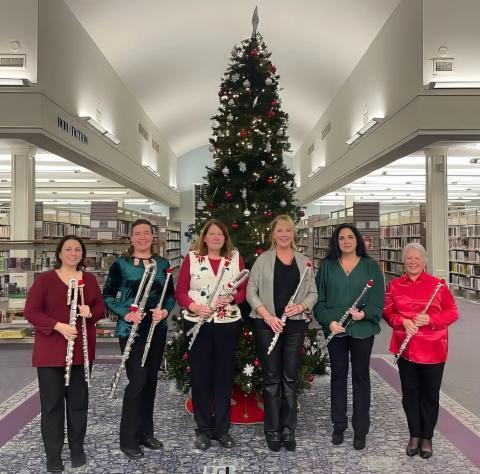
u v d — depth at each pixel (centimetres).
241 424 353
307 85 1480
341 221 1172
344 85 1342
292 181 411
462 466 291
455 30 779
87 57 980
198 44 1209
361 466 290
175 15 1038
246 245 383
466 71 782
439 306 298
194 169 2572
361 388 309
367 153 1088
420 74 791
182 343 374
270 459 299
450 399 427
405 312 302
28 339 674
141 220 312
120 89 1255
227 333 310
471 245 1221
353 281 311
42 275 282
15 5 733
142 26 1045
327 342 318
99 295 295
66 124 850
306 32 1152
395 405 400
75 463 288
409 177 1495
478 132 776
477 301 1166
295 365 310
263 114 405
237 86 412
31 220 885
